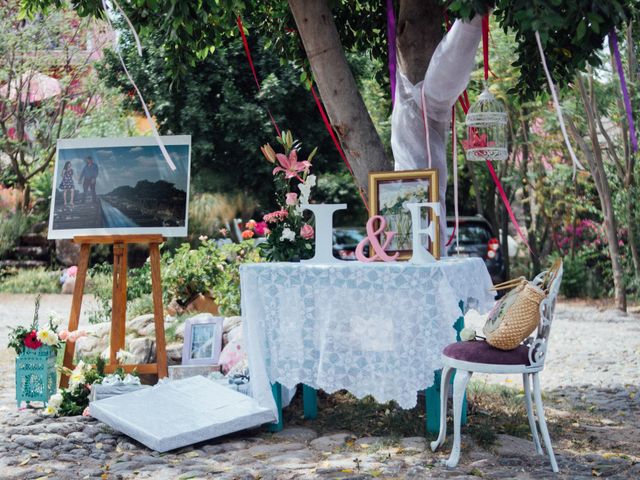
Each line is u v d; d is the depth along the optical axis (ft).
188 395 17.21
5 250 59.11
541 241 55.47
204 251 27.94
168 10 16.90
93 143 21.61
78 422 17.31
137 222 20.66
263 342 16.22
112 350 20.18
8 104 61.67
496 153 17.81
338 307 15.52
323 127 54.65
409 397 15.01
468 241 44.75
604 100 46.65
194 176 55.06
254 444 15.76
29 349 19.35
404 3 19.22
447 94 17.52
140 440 15.51
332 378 15.44
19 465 14.33
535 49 17.42
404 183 17.17
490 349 13.94
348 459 14.40
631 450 15.39
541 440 15.89
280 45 23.54
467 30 15.85
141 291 28.99
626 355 28.02
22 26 59.72
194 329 20.80
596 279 50.06
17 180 62.90
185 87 52.42
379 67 25.54
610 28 13.80
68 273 22.36
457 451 13.92
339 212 63.77
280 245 18.33
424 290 15.03
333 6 21.77
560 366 25.94
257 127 52.90
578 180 51.24
